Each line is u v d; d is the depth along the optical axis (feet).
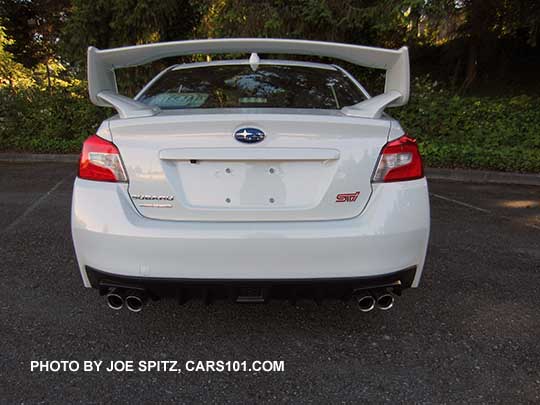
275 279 6.28
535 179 20.36
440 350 7.34
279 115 6.28
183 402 6.17
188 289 6.46
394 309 8.59
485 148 22.84
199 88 8.87
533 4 26.73
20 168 22.25
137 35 25.46
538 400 6.23
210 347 7.38
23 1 45.98
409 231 6.41
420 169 6.73
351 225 6.31
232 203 6.40
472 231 13.09
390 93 7.54
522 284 9.69
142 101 8.45
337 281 6.33
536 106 26.09
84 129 26.89
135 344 7.42
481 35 33.65
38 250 11.17
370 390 6.41
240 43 8.05
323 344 7.47
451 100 25.12
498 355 7.21
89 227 6.32
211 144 6.25
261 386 6.48
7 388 6.36
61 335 7.63
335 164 6.35
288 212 6.38
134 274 6.29
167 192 6.33
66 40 26.30
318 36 23.50
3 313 8.25
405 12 21.57
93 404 6.11
